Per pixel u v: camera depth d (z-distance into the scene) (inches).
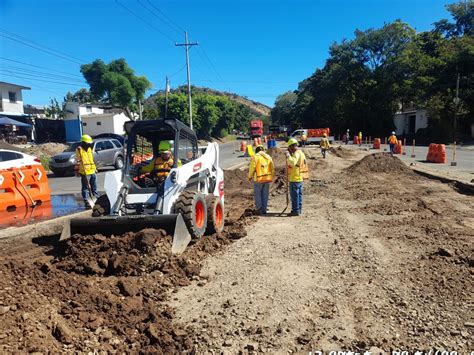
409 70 2277.3
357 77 2596.0
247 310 171.6
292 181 365.7
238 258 241.6
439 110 1672.0
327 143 1030.4
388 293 183.9
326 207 395.5
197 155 321.1
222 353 140.1
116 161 884.6
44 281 189.8
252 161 374.3
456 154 1045.2
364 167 650.2
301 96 3801.7
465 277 196.9
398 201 406.6
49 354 133.1
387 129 2498.8
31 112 2444.6
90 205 414.6
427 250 242.8
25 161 446.0
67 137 1793.8
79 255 222.4
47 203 451.8
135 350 142.8
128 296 186.1
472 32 2047.2
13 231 310.5
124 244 222.2
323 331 152.9
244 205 447.5
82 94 3164.4
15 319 147.6
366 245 259.3
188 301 183.5
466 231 284.8
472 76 1603.1
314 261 231.5
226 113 3262.8
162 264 215.2
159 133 298.5
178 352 141.6
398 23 2413.9
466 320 156.5
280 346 143.3
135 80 2389.3
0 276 183.3
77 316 160.9
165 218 234.2
